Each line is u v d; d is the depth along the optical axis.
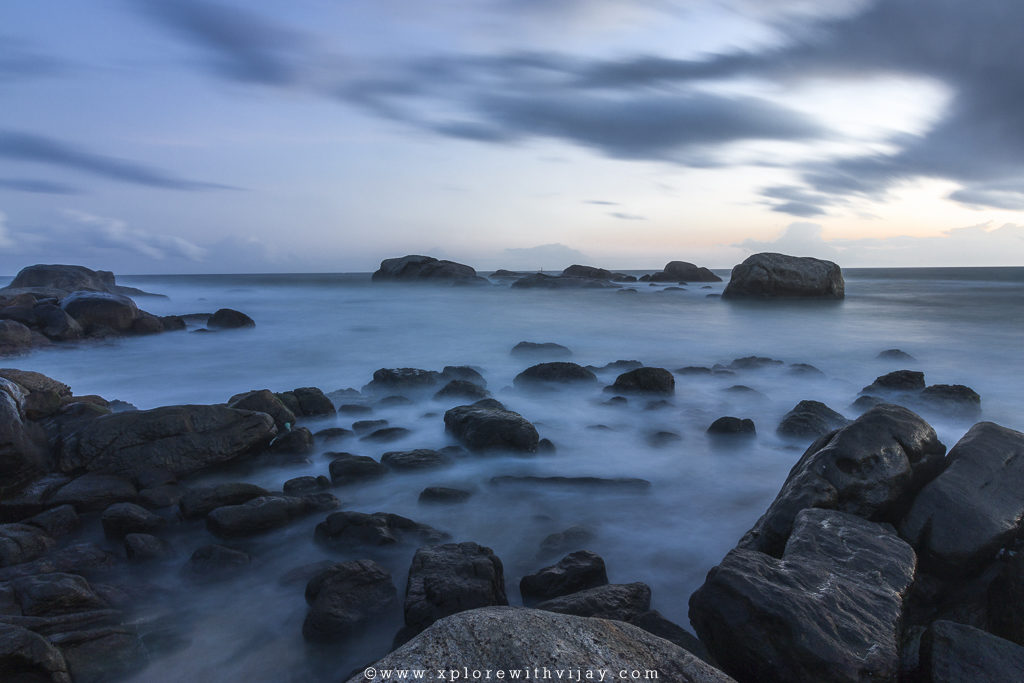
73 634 4.76
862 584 4.39
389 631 5.20
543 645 2.91
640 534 6.94
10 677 4.24
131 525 6.79
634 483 8.16
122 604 5.49
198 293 51.94
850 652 3.73
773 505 5.93
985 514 5.21
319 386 15.45
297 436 9.48
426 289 56.47
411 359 19.14
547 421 11.52
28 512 7.23
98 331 20.95
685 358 19.31
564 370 14.11
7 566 5.96
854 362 18.42
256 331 25.39
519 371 16.95
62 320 19.70
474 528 7.06
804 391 14.06
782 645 3.84
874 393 13.08
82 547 6.29
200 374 16.83
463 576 5.19
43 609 5.05
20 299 21.55
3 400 7.72
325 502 7.42
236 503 7.34
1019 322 27.80
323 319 30.12
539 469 8.88
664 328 26.47
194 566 6.12
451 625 3.00
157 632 5.19
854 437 6.07
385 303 40.06
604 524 7.18
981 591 5.01
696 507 7.63
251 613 5.50
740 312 32.91
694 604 4.37
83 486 7.46
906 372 13.30
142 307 38.81
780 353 20.12
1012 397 13.85
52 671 4.33
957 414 11.53
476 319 30.22
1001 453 5.92
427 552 5.58
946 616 4.91
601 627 3.16
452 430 10.07
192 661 4.86
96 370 17.17
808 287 39.88
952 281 84.44
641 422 11.39
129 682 4.59
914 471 6.02
